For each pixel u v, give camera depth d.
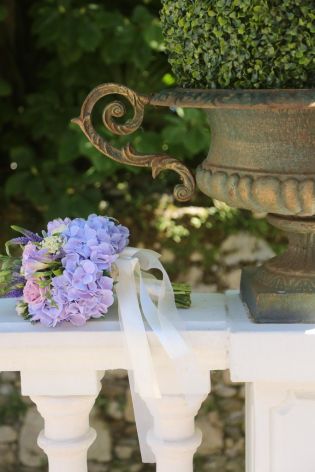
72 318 2.01
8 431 3.90
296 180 1.90
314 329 1.98
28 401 3.90
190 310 2.13
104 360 2.04
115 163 4.19
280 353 1.98
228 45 1.86
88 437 2.15
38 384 2.08
